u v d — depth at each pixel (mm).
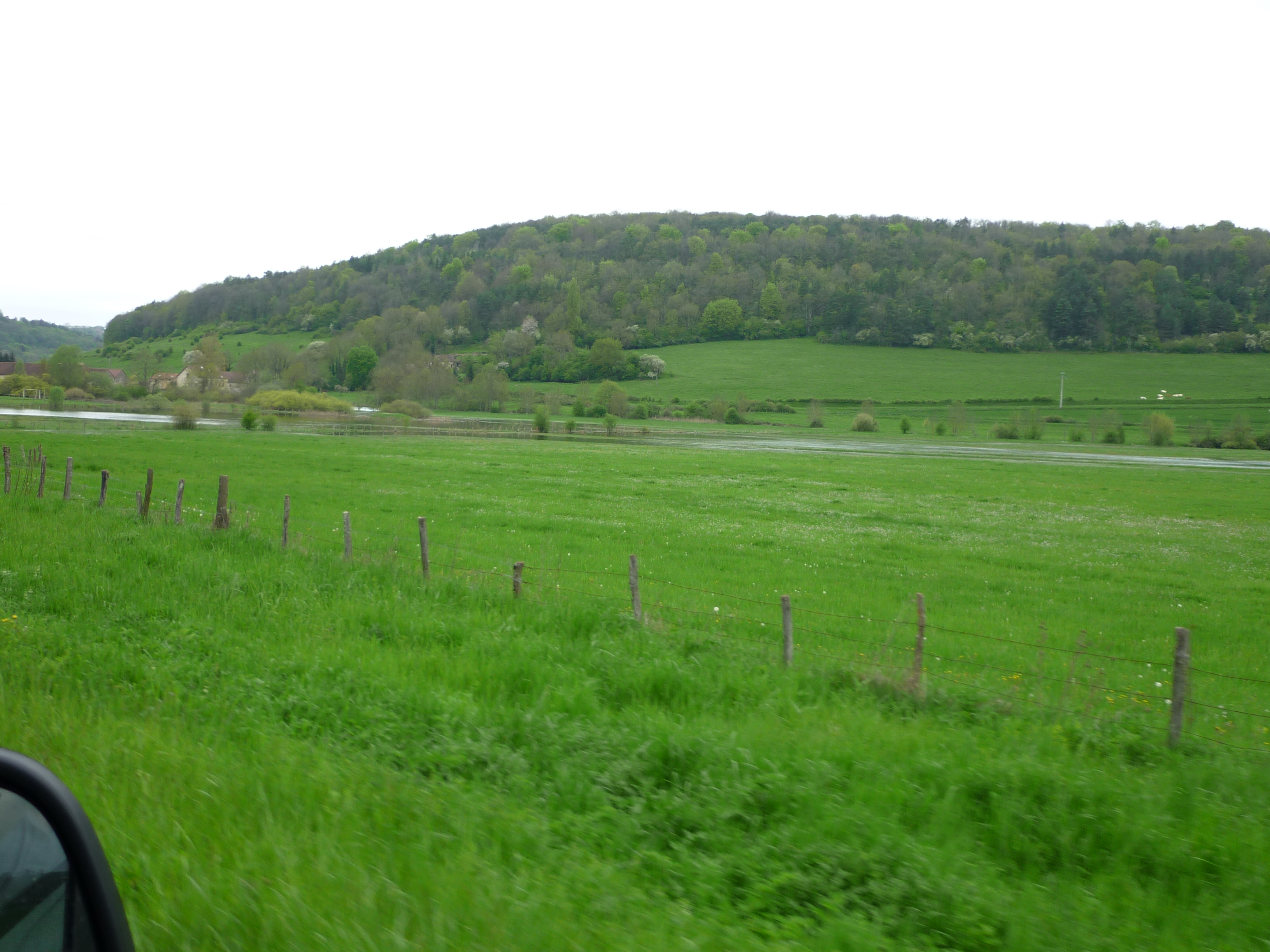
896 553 26938
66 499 23422
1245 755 8477
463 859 4859
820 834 5977
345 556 16328
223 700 8055
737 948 4453
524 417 127438
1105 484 57125
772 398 162750
